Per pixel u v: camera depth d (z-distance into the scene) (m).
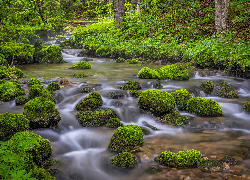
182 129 4.91
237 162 3.49
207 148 4.00
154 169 3.39
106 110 5.25
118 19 16.36
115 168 3.47
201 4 15.59
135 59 13.20
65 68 11.17
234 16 13.51
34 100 4.72
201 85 7.56
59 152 3.94
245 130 4.89
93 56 16.72
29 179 2.33
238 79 8.59
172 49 12.41
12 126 3.97
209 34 13.23
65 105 5.91
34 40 21.30
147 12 17.52
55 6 20.73
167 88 7.50
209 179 3.08
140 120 5.41
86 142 4.35
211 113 5.47
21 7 17.92
